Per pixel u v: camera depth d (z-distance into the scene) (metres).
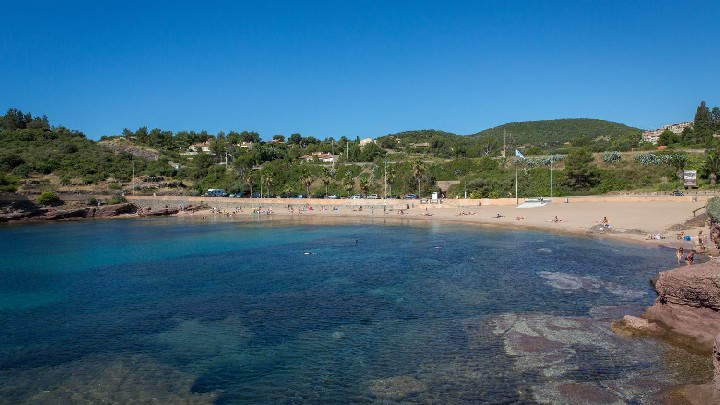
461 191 118.06
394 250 51.66
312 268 42.22
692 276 22.81
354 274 39.16
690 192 88.81
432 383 18.48
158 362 21.27
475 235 63.47
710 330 21.47
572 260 42.59
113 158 159.88
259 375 19.70
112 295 33.75
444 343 22.59
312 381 19.02
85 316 28.62
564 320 25.23
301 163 170.12
